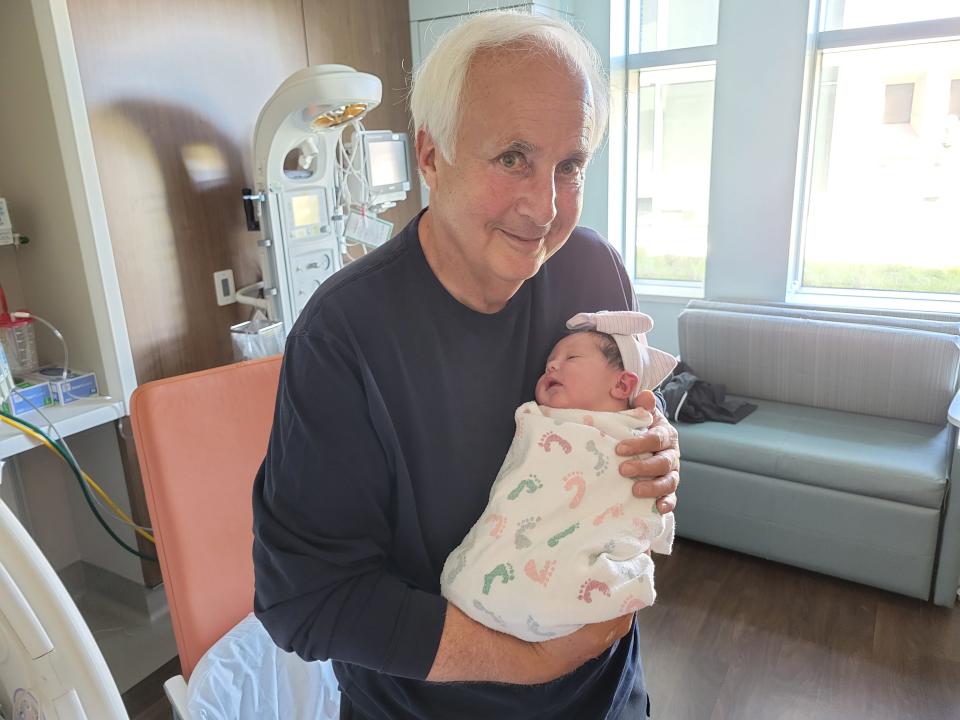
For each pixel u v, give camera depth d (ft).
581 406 3.01
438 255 2.57
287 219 7.50
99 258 6.62
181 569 3.65
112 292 6.77
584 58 2.29
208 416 3.72
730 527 8.25
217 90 7.61
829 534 7.64
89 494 6.79
